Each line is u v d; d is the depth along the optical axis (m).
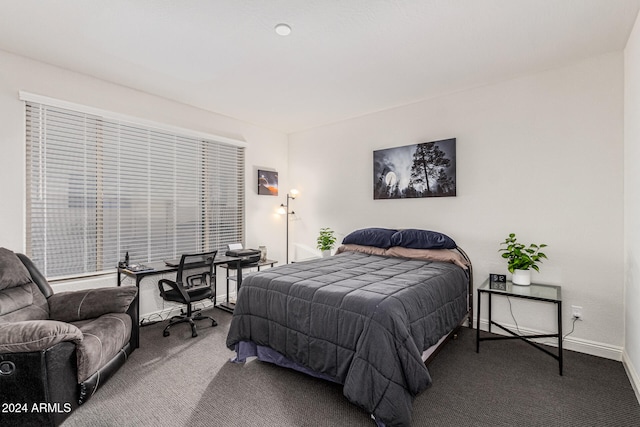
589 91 2.67
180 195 3.82
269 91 3.41
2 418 1.60
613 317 2.57
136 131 3.41
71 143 2.96
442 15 2.08
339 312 1.95
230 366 2.44
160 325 3.37
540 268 2.90
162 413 1.85
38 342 1.59
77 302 2.36
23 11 2.04
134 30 2.26
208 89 3.36
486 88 3.22
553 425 1.76
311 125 4.70
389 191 3.91
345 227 4.43
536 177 2.93
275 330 2.28
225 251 4.25
